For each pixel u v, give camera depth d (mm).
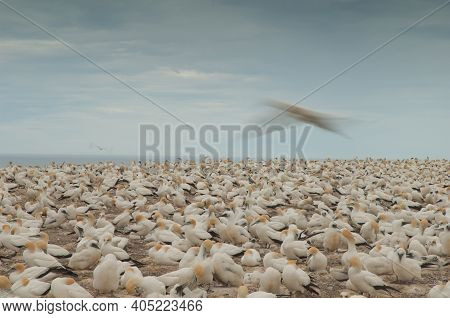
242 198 30766
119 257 20219
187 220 22250
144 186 35406
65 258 21016
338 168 48156
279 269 17609
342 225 24094
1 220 25234
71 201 34750
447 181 43406
